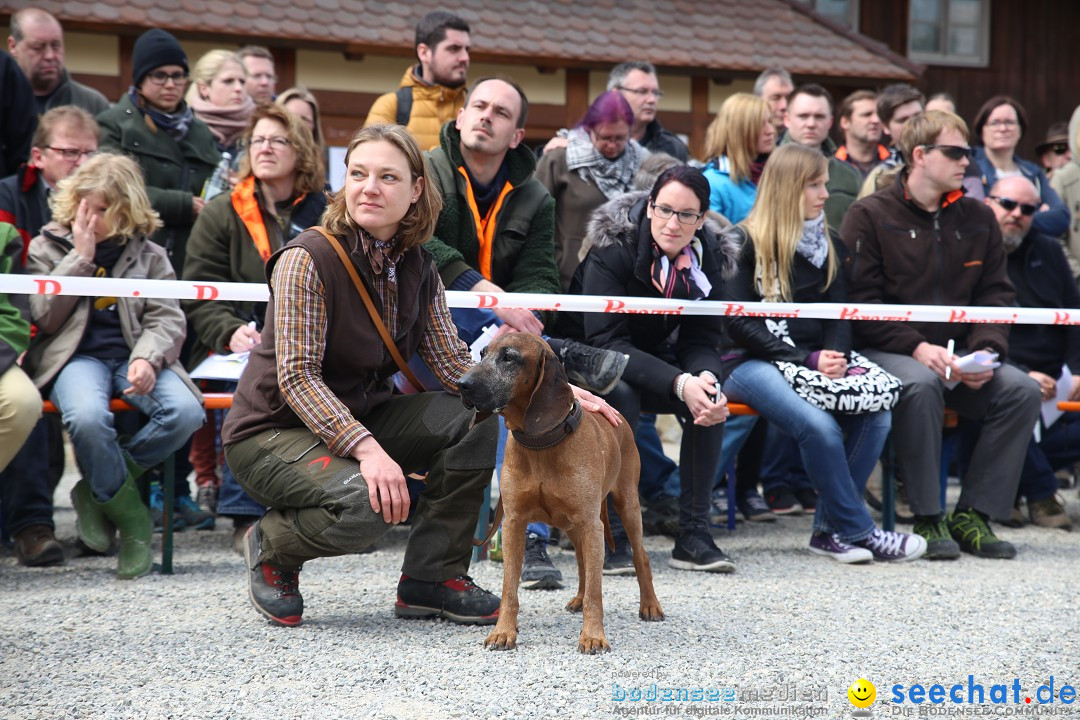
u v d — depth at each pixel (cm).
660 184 449
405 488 330
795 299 517
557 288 498
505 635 330
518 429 323
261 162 497
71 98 621
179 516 543
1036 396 507
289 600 356
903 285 538
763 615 377
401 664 313
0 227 437
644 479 553
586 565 330
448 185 472
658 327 471
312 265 340
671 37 1205
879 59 1247
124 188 455
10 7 980
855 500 485
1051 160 891
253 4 1076
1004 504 507
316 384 337
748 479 603
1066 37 1449
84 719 270
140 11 1024
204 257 499
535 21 1173
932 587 429
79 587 413
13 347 416
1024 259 617
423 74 627
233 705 279
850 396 479
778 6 1290
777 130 730
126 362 461
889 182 563
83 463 423
